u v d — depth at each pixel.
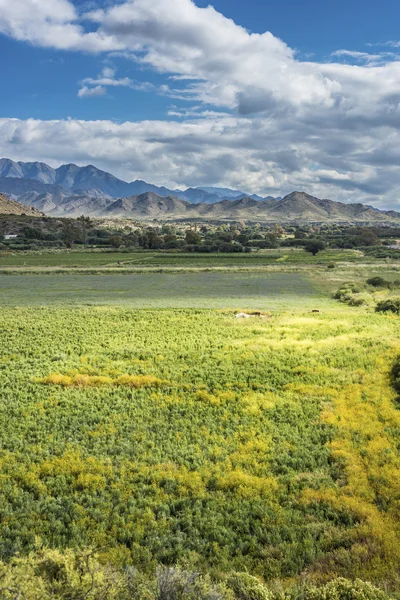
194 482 17.75
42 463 19.45
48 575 11.34
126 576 11.54
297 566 13.41
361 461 19.25
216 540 14.74
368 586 11.46
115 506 16.44
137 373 32.25
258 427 23.05
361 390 28.00
